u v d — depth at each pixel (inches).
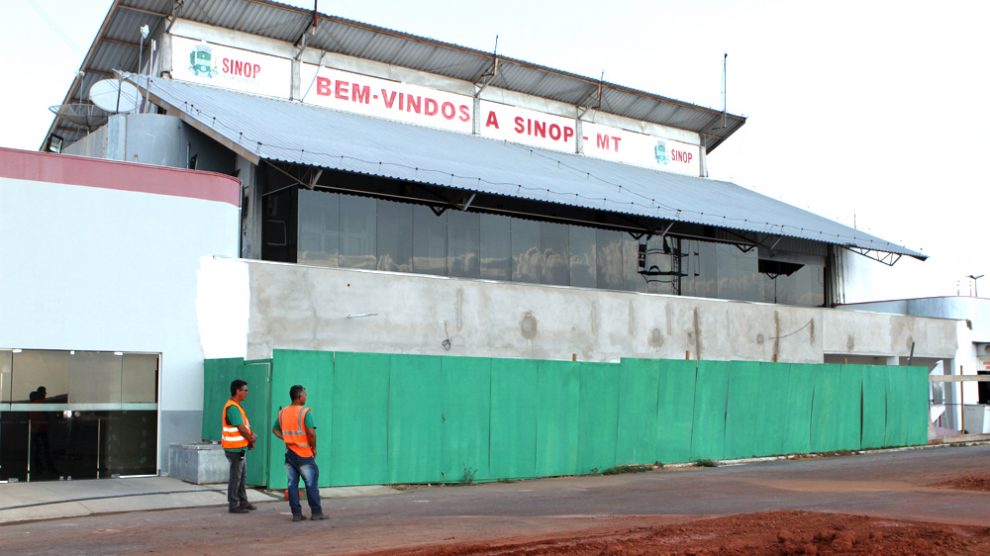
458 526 468.8
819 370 1042.1
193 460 685.3
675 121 1685.5
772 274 1380.4
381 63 1364.4
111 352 725.9
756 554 346.6
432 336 899.4
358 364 706.2
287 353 670.5
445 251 1021.8
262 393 670.5
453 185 960.9
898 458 948.6
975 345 1494.8
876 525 409.7
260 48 1264.8
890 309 1530.5
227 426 551.8
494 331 945.5
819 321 1262.3
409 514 532.4
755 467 876.0
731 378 954.1
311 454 510.3
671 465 893.2
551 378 816.3
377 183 987.9
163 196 757.9
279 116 1106.7
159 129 1024.2
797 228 1320.1
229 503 550.6
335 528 472.1
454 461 749.9
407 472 724.0
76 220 717.3
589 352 1019.3
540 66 1467.8
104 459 717.9
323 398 685.9
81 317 713.0
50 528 498.6
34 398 693.3
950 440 1198.9
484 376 774.5
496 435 776.3
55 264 706.2
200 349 763.4
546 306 989.2
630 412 870.4
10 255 688.4
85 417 712.4
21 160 698.8
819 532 387.5
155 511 571.5
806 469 829.8
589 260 1143.0
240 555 390.3
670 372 903.7
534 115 1510.8
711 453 928.9
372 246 968.3
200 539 440.8
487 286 946.7
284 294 809.5
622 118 1622.8
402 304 882.1
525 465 791.1
